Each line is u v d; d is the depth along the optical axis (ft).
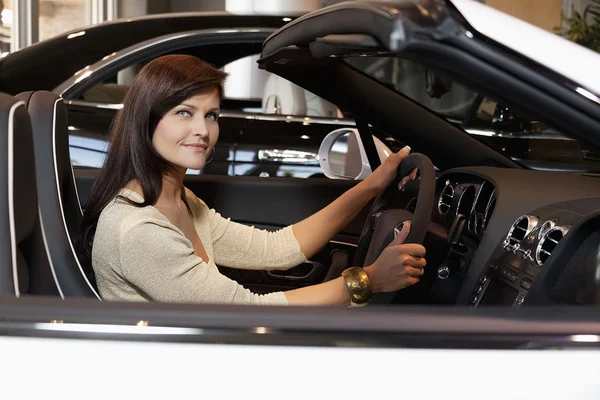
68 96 11.28
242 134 11.89
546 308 3.12
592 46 21.08
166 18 11.87
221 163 11.88
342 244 8.44
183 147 5.42
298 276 8.43
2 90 11.21
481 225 6.28
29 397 2.78
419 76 8.23
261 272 8.40
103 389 2.79
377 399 2.80
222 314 2.97
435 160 7.69
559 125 3.34
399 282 5.47
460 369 2.85
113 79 11.48
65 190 5.66
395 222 6.25
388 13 3.18
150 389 2.79
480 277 5.74
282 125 11.96
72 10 27.40
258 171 11.90
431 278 6.44
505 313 3.06
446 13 3.14
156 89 5.34
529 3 28.17
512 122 8.70
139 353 2.85
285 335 2.89
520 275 5.32
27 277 4.20
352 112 7.44
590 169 8.20
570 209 5.29
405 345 2.89
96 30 11.82
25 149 3.90
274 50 6.07
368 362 2.84
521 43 3.22
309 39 5.05
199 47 11.55
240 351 2.85
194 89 5.37
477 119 8.77
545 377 2.85
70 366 2.82
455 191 6.77
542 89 3.25
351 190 7.02
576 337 2.93
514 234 5.61
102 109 11.41
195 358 2.84
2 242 3.60
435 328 2.94
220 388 2.80
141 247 5.11
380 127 7.52
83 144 11.21
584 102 3.23
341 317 2.98
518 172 6.63
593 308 3.14
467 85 3.33
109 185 5.39
